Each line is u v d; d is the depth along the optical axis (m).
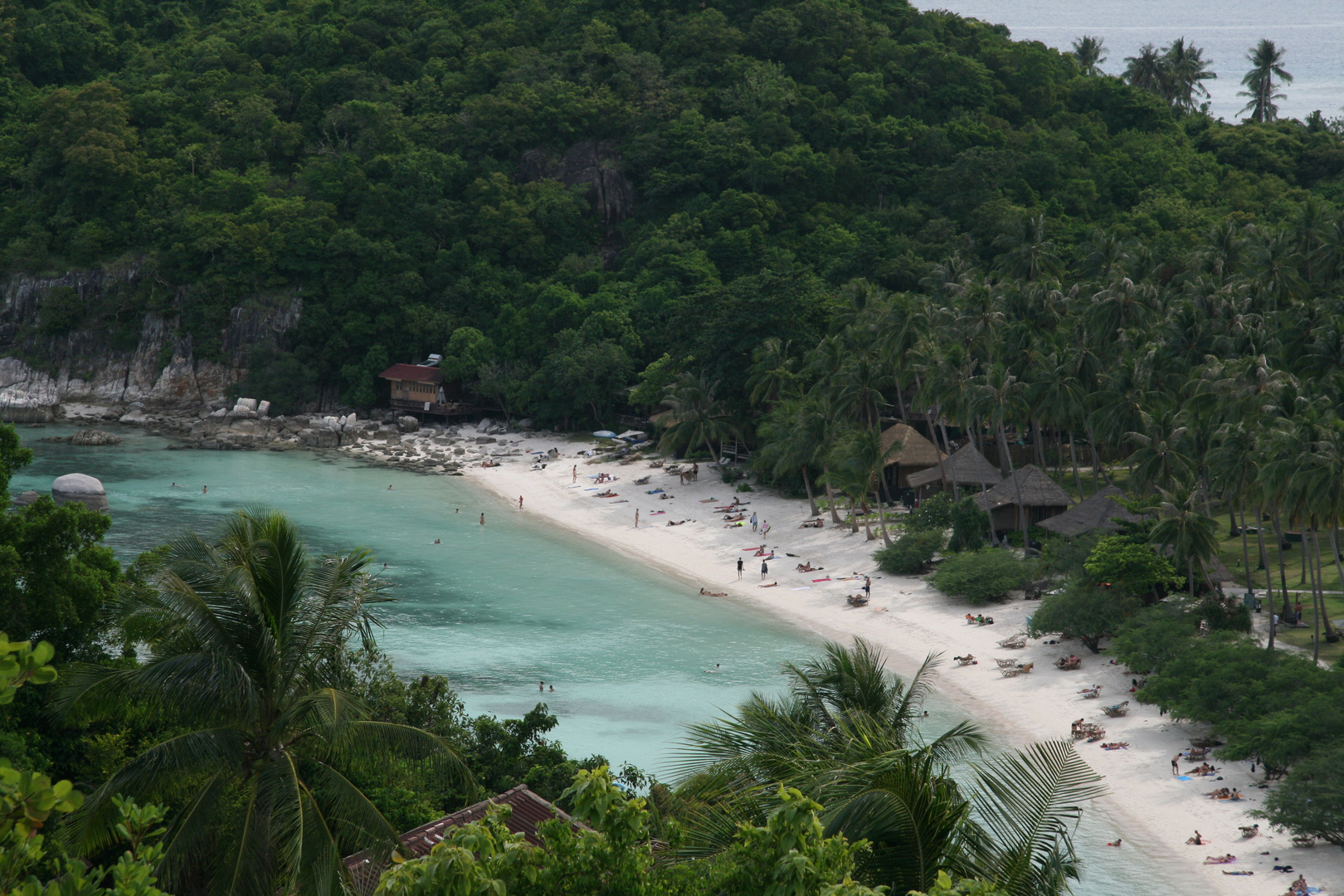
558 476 135.25
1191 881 49.84
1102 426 98.06
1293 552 93.19
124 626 37.41
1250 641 68.00
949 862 17.89
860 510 113.25
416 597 92.25
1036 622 76.75
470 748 48.94
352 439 154.62
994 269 147.62
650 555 105.06
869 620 85.44
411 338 168.75
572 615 88.19
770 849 15.70
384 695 48.22
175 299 170.12
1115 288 113.75
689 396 129.50
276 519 28.45
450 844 15.93
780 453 114.31
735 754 24.61
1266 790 56.81
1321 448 68.19
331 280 170.25
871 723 24.67
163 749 25.84
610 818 16.73
